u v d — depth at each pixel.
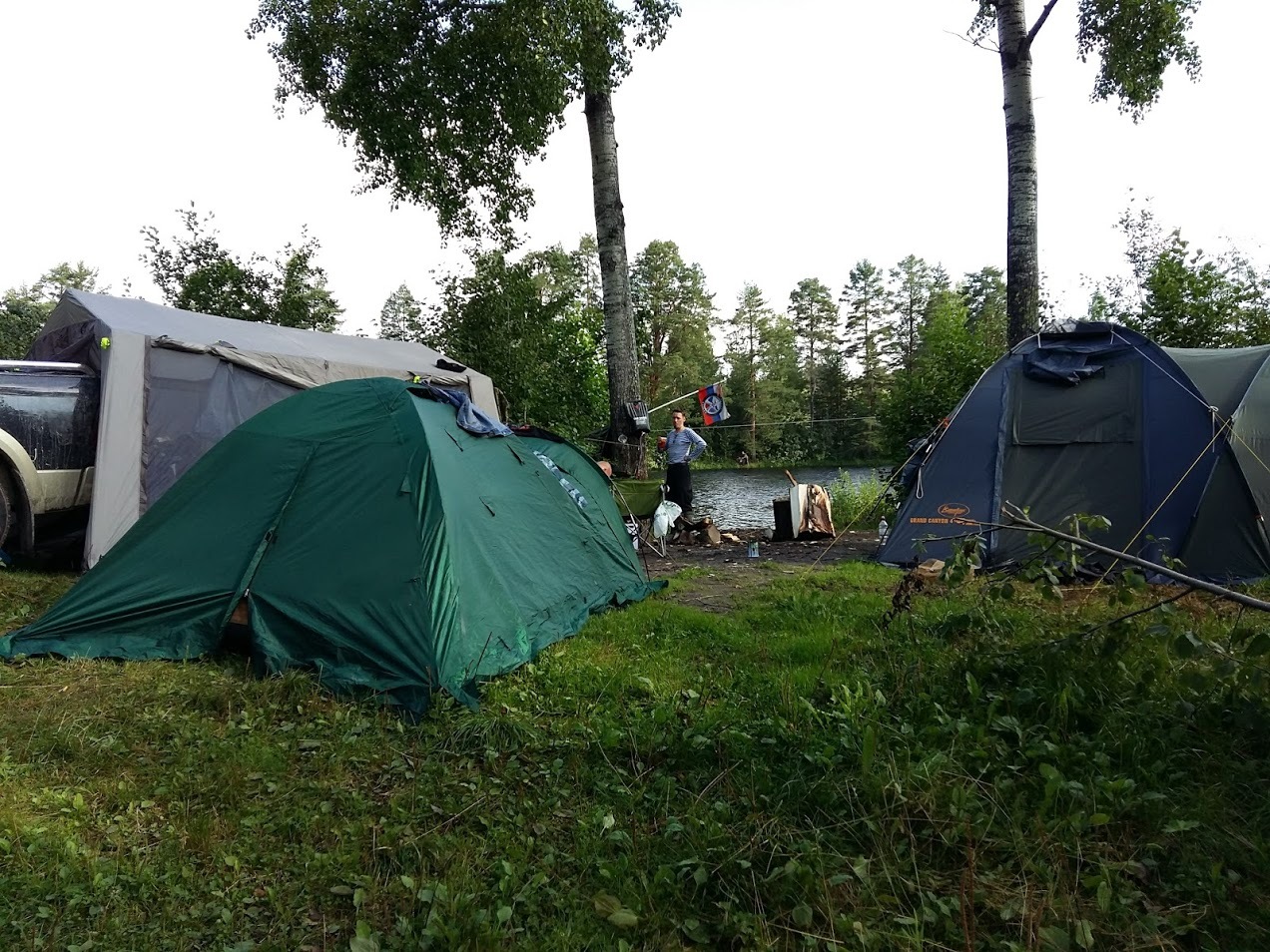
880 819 2.54
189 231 16.55
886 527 8.71
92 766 3.09
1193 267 11.73
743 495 20.16
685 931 2.17
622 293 12.05
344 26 11.66
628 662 4.41
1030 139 9.99
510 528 5.02
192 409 7.40
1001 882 2.26
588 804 2.85
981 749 2.88
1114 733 3.03
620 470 11.66
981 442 7.08
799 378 59.38
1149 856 2.37
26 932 2.12
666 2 11.49
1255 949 1.99
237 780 2.96
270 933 2.19
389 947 2.09
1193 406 6.38
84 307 7.26
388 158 13.02
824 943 2.06
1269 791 2.62
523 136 12.52
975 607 4.40
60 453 6.75
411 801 2.86
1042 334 7.35
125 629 4.40
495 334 15.73
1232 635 3.16
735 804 2.75
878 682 3.74
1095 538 6.34
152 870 2.41
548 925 2.19
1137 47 11.22
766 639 4.83
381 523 4.31
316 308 17.45
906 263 58.00
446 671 3.80
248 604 4.29
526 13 10.49
